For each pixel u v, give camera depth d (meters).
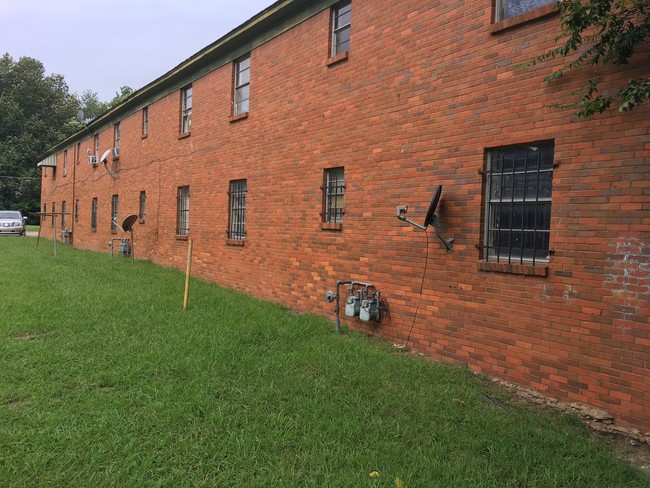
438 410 4.34
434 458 3.49
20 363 5.15
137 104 16.31
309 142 8.20
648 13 3.86
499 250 5.33
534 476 3.35
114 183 18.64
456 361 5.61
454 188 5.67
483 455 3.62
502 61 5.17
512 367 5.02
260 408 4.24
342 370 5.22
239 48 10.45
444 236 5.75
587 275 4.43
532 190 5.01
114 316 7.30
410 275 6.23
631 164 4.16
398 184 6.42
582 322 4.45
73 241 24.31
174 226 13.52
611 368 4.25
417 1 6.18
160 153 14.49
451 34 5.73
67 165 26.06
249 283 9.87
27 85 46.28
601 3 3.83
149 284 10.41
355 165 7.16
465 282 5.52
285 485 3.11
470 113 5.50
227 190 10.88
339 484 3.15
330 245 7.66
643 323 4.06
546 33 4.79
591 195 4.41
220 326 6.84
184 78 13.08
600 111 4.12
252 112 9.95
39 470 3.26
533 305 4.84
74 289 9.41
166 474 3.25
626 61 4.08
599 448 3.84
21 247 21.28
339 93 7.52
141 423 3.90
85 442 3.58
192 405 4.20
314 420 4.02
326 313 7.70
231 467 3.34
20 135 45.69
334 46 7.87
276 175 9.12
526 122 4.94
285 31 8.91
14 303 7.97
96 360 5.30
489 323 5.25
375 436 3.80
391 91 6.55
